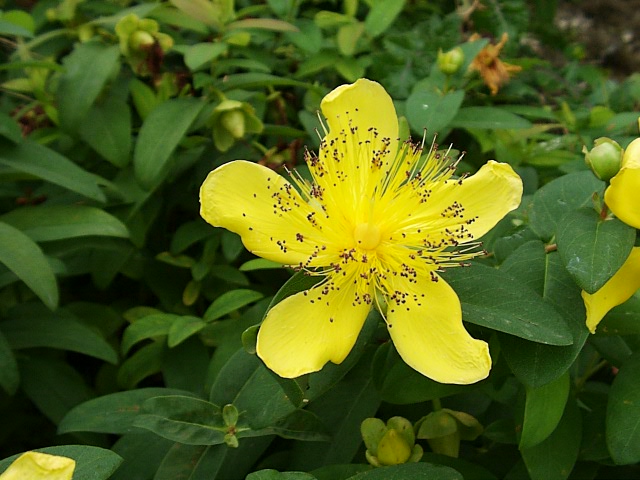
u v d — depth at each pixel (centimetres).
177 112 15
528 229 11
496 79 17
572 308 10
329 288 10
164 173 16
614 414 10
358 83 10
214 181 9
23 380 14
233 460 12
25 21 17
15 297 16
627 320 10
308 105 17
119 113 16
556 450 11
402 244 10
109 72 16
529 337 9
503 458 13
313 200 10
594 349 13
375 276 10
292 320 9
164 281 17
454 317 9
